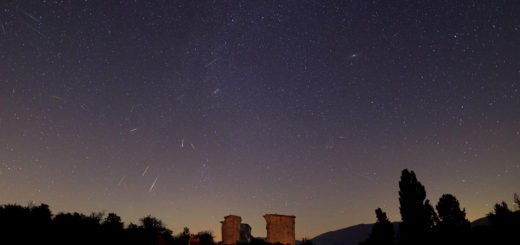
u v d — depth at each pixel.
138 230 37.25
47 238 27.67
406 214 26.36
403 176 27.61
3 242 25.09
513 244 18.64
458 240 22.23
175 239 39.12
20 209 29.55
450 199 25.91
